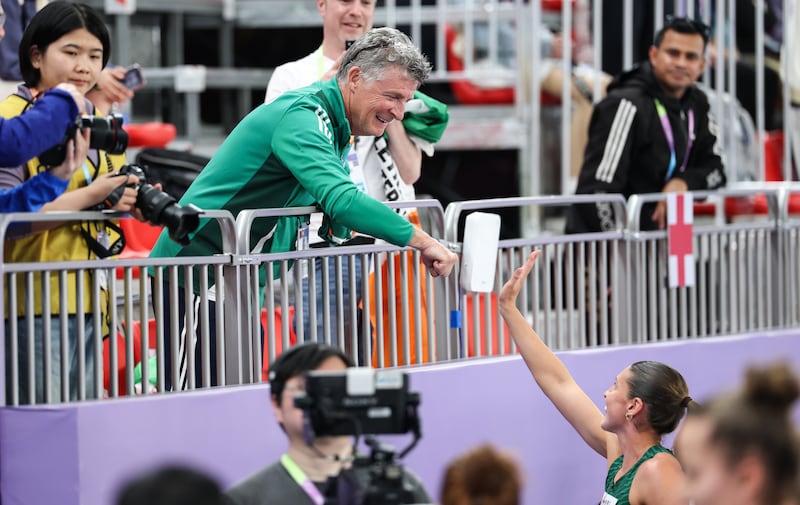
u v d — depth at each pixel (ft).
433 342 49.14
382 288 48.34
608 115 61.57
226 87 82.69
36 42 44.14
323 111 43.62
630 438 44.57
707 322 60.18
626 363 53.47
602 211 60.70
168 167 64.49
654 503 43.45
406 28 85.30
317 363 32.24
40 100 38.93
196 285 44.19
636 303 56.08
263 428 41.93
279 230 45.47
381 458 29.27
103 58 45.16
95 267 40.22
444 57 82.17
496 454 30.25
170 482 24.44
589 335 55.57
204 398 40.63
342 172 42.70
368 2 53.36
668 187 62.59
